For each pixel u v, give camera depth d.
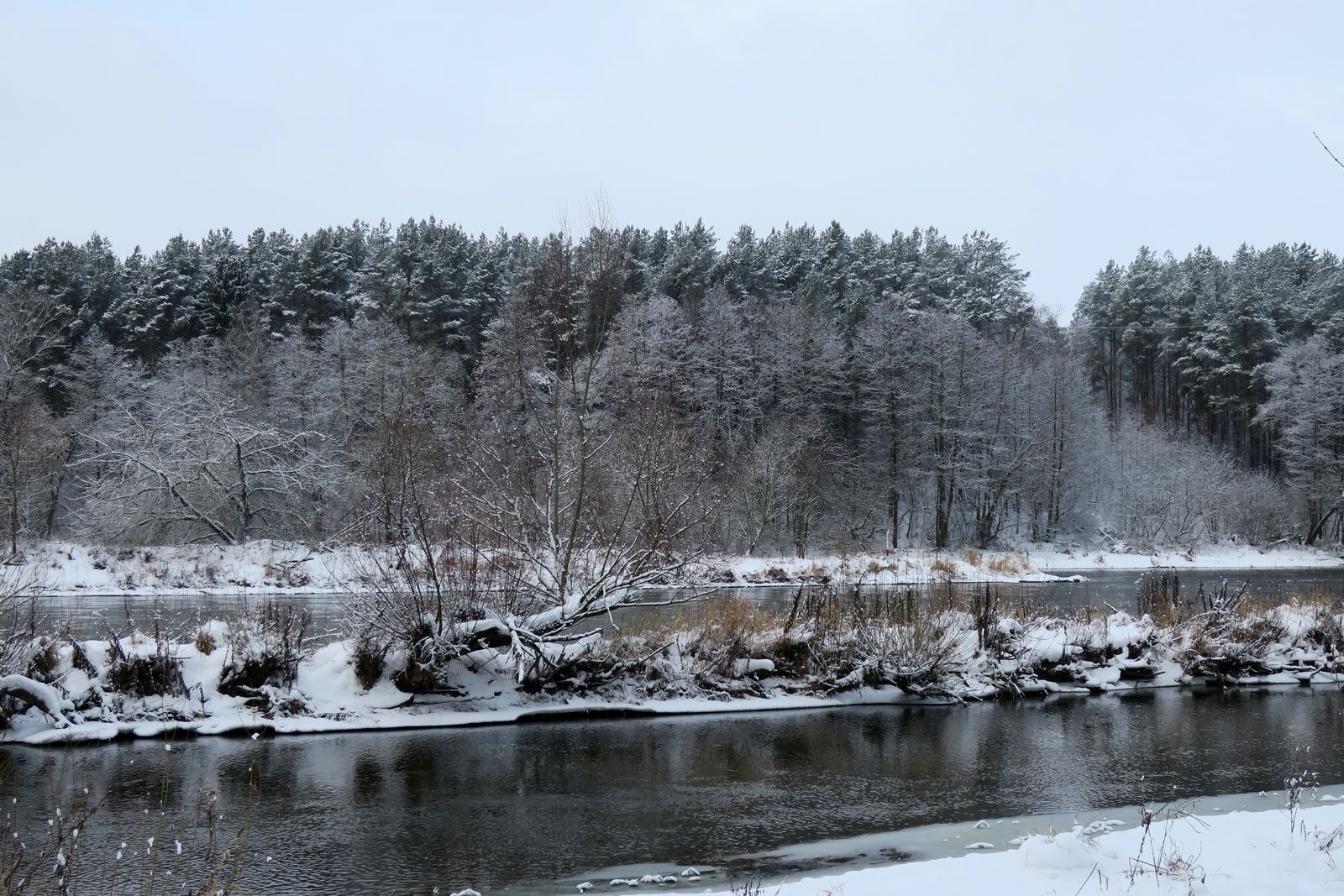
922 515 65.75
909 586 22.45
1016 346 71.81
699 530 21.91
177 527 38.31
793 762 12.20
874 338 61.19
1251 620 19.66
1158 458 66.19
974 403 61.44
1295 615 20.92
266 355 57.03
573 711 14.42
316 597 26.14
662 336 56.47
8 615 13.55
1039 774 11.69
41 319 48.09
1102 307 87.38
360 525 16.25
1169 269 94.88
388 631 13.84
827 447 54.69
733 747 12.91
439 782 10.84
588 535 16.62
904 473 59.66
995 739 13.70
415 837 8.90
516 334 25.67
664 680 15.62
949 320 62.78
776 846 8.84
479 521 15.00
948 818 9.81
